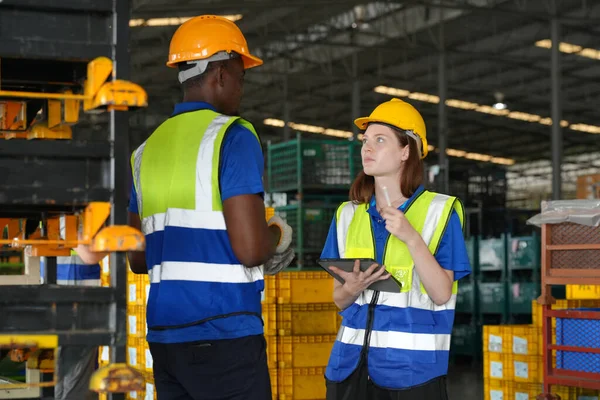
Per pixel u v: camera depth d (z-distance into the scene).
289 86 30.20
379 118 3.02
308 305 6.76
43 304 1.94
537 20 22.22
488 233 15.31
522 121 33.88
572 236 5.52
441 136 23.02
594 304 6.75
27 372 2.88
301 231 11.41
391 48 23.12
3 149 1.91
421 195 3.03
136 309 6.52
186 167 2.45
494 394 7.18
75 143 1.96
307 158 11.52
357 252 3.07
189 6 19.16
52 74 2.38
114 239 1.91
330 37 25.41
